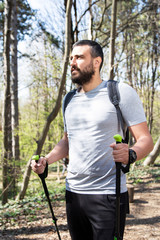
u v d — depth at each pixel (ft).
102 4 31.83
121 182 4.86
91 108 5.09
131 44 41.04
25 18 34.50
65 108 5.69
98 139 4.93
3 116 21.40
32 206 18.98
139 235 12.42
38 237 12.52
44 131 22.18
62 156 6.11
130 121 4.87
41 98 31.65
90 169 4.96
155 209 17.22
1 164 21.29
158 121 60.03
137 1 31.99
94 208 4.86
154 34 33.50
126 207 4.91
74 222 5.25
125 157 4.01
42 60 30.68
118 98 4.91
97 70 5.36
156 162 43.86
